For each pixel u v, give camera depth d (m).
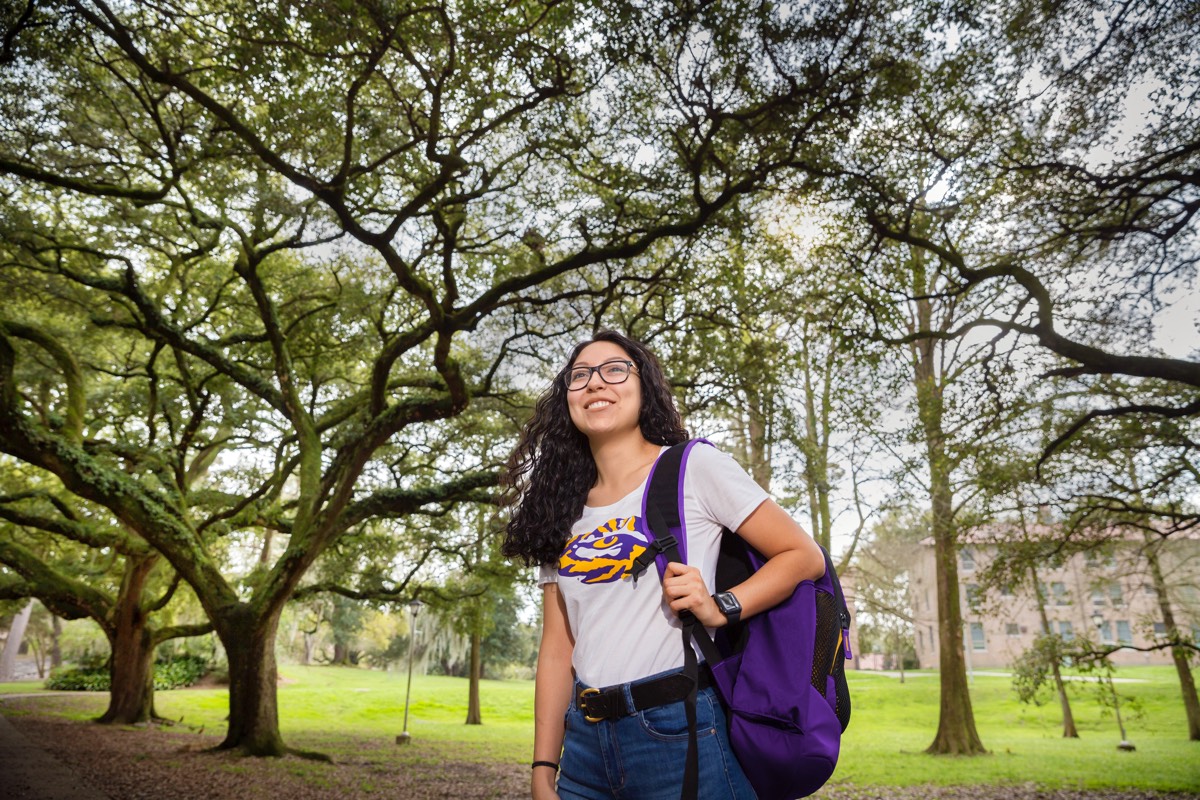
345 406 15.40
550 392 1.94
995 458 11.83
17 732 16.33
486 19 7.50
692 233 10.22
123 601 19.98
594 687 1.48
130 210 11.38
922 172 9.69
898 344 11.15
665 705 1.40
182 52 9.16
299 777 11.91
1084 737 24.36
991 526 13.72
